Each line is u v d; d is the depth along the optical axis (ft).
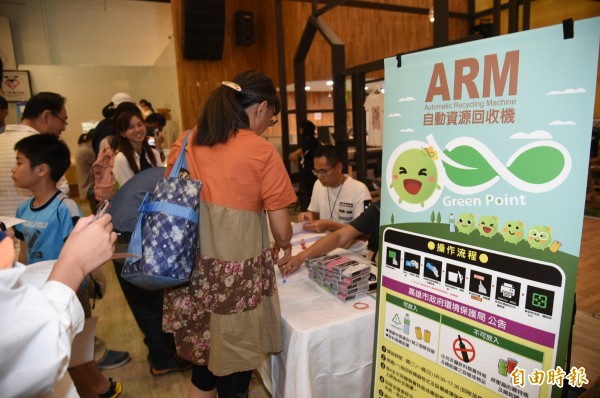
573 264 2.91
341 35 20.66
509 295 3.26
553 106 2.91
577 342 7.70
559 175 2.93
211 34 21.35
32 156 5.11
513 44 3.06
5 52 22.71
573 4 18.63
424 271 3.85
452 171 3.54
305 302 4.84
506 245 3.25
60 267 2.10
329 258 5.44
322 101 26.94
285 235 4.42
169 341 7.08
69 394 2.32
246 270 3.92
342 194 7.62
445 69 3.49
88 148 16.38
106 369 7.32
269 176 3.96
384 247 4.22
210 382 4.64
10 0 22.89
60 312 1.90
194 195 3.75
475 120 3.34
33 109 6.67
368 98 14.49
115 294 10.80
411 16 22.18
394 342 4.21
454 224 3.57
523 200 3.12
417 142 3.78
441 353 3.78
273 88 4.28
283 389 4.59
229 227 3.86
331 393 4.47
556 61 2.87
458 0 23.27
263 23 23.67
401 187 3.98
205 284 3.95
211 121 3.91
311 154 16.58
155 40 26.73
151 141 11.42
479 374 3.51
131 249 3.70
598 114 17.19
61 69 23.90
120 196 5.60
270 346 4.33
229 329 3.89
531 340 3.16
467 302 3.54
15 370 1.63
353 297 4.88
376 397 4.48
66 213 5.28
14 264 1.84
